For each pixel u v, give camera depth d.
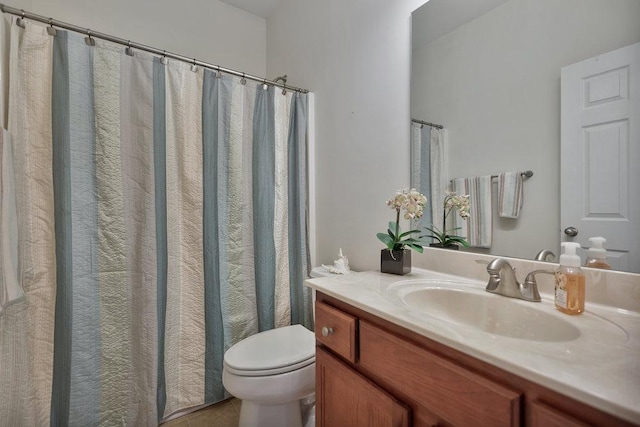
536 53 0.90
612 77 0.75
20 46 1.12
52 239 1.16
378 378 0.77
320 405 0.98
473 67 1.07
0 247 0.95
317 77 1.82
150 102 1.36
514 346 0.55
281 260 1.75
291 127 1.79
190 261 1.47
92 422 1.22
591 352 0.53
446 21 1.14
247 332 1.62
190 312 1.47
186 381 1.46
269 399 1.15
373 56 1.43
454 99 1.12
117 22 1.87
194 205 1.47
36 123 1.14
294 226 1.80
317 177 1.82
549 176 0.88
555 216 0.86
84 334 1.21
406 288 0.96
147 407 1.33
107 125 1.26
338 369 0.90
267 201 1.69
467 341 0.57
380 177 1.40
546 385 0.45
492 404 0.53
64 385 1.18
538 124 0.90
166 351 1.41
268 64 2.43
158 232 1.37
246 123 1.63
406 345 0.69
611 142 0.76
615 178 0.75
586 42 0.80
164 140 1.39
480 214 1.05
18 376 1.10
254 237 1.65
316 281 1.05
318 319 1.00
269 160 1.70
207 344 1.50
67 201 1.18
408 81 1.27
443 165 1.16
